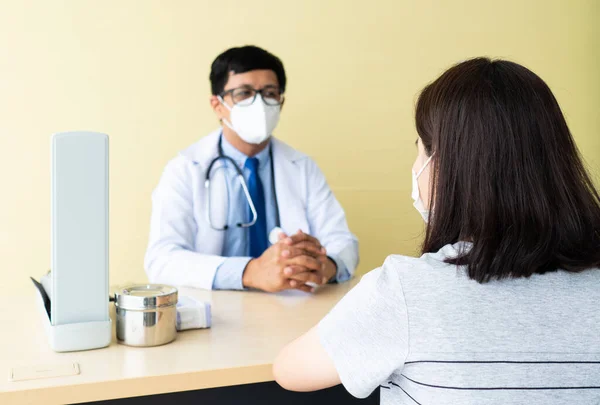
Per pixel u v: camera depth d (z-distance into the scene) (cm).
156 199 200
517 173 81
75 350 115
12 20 229
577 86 303
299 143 264
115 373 103
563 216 81
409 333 77
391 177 278
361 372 80
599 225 84
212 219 203
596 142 303
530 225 80
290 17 259
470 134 82
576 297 79
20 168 234
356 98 270
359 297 83
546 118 82
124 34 241
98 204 115
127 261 248
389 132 276
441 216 85
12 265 236
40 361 109
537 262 80
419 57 278
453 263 81
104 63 239
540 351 76
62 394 98
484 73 84
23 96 232
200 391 126
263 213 210
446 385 75
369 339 80
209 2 249
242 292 167
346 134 270
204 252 201
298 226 209
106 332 117
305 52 262
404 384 81
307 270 165
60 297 114
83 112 239
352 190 273
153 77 245
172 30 246
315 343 86
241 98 200
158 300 118
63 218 113
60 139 112
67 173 113
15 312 144
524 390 75
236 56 200
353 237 207
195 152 207
